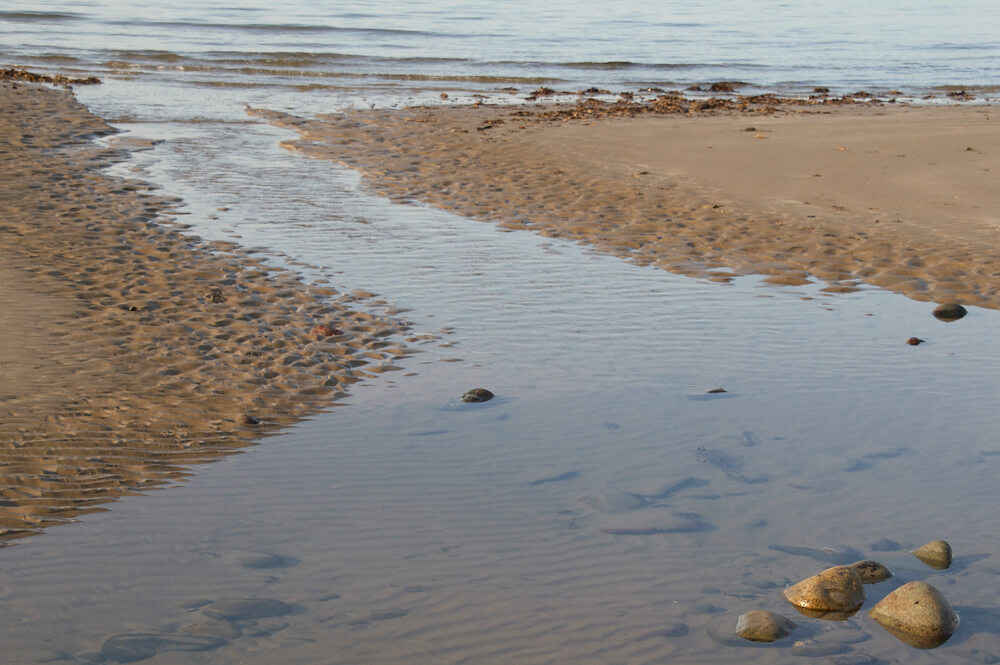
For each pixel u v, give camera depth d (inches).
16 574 190.4
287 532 201.8
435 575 192.5
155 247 352.5
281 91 898.7
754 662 178.1
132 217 398.6
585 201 458.3
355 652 177.6
